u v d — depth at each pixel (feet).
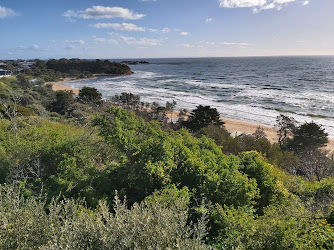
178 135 45.47
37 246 14.53
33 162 34.01
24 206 18.34
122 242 13.61
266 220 22.33
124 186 33.94
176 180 32.73
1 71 476.95
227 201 29.14
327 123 144.87
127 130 37.11
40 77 398.01
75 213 17.56
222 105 206.08
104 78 476.54
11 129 50.37
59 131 46.24
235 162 36.24
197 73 565.53
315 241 19.01
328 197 35.42
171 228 14.76
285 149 99.96
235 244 19.75
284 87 304.50
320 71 521.65
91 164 34.12
